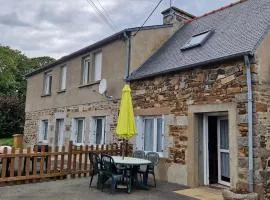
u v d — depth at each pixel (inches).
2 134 959.0
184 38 465.1
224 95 321.4
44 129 674.2
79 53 559.8
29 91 754.2
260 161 294.7
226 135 345.7
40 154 362.9
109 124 467.2
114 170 319.6
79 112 544.7
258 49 307.7
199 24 489.1
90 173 403.9
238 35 355.9
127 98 363.3
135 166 332.8
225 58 314.8
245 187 291.7
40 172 362.9
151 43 478.3
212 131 361.4
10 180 339.6
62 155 384.2
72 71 583.8
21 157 349.1
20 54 1612.9
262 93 304.8
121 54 462.3
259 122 298.2
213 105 331.3
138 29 458.9
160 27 490.9
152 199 287.6
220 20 448.8
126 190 322.7
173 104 380.5
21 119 989.2
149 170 347.6
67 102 585.3
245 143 296.2
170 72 385.7
